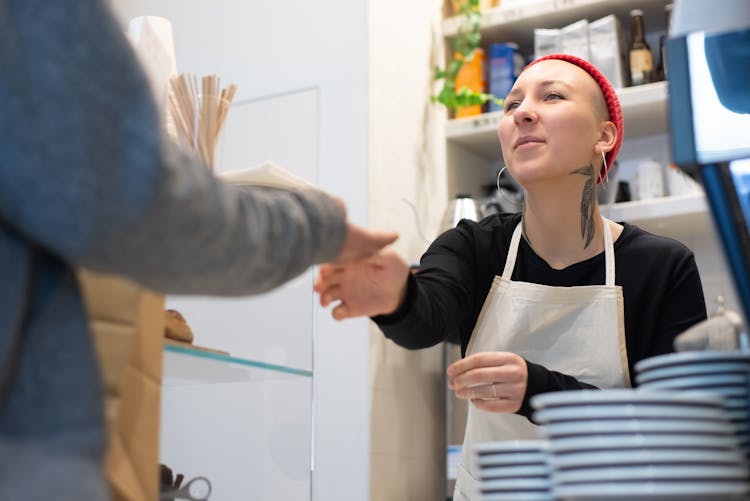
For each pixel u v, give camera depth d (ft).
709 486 2.39
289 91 10.28
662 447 2.43
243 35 10.67
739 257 2.81
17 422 2.02
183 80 4.74
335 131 9.95
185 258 2.22
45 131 1.95
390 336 4.85
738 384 2.75
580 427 2.50
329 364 9.54
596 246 6.22
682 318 6.01
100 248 2.05
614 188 9.93
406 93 10.55
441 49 11.36
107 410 2.70
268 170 4.24
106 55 2.06
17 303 2.03
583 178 6.15
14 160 1.94
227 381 4.16
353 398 9.36
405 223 10.22
